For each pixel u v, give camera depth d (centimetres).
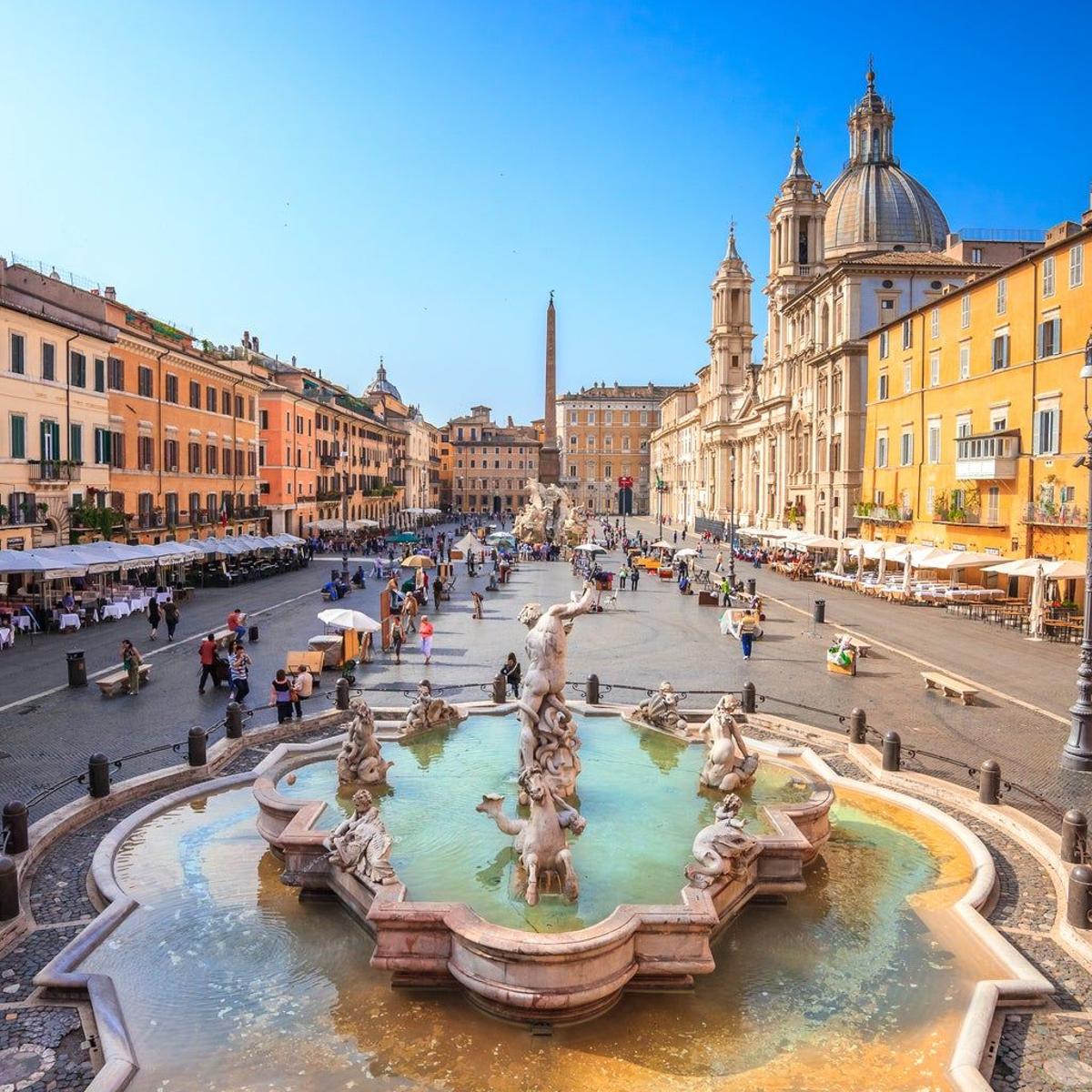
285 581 5203
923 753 1628
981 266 6116
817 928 1095
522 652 2891
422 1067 825
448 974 947
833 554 6294
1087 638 1719
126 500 4659
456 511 16400
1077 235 3609
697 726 1747
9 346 3581
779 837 1177
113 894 1130
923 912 1133
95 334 4159
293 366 9606
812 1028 889
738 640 3181
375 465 10731
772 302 8488
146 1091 788
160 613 3691
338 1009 915
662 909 960
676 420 14200
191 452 5453
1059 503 3759
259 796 1313
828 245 8488
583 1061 834
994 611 3853
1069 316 3728
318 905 1130
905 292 6166
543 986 881
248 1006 919
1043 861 1288
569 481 17062
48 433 3875
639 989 948
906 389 5225
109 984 927
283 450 7200
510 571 5694
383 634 2883
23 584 3659
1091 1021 899
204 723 1959
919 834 1390
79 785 1549
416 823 1302
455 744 1705
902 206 8231
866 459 5831
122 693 2252
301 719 1933
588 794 1426
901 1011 918
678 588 4934
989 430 4331
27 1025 881
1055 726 2017
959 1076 791
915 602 4325
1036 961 1014
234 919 1097
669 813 1345
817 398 6738
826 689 2377
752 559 6531
